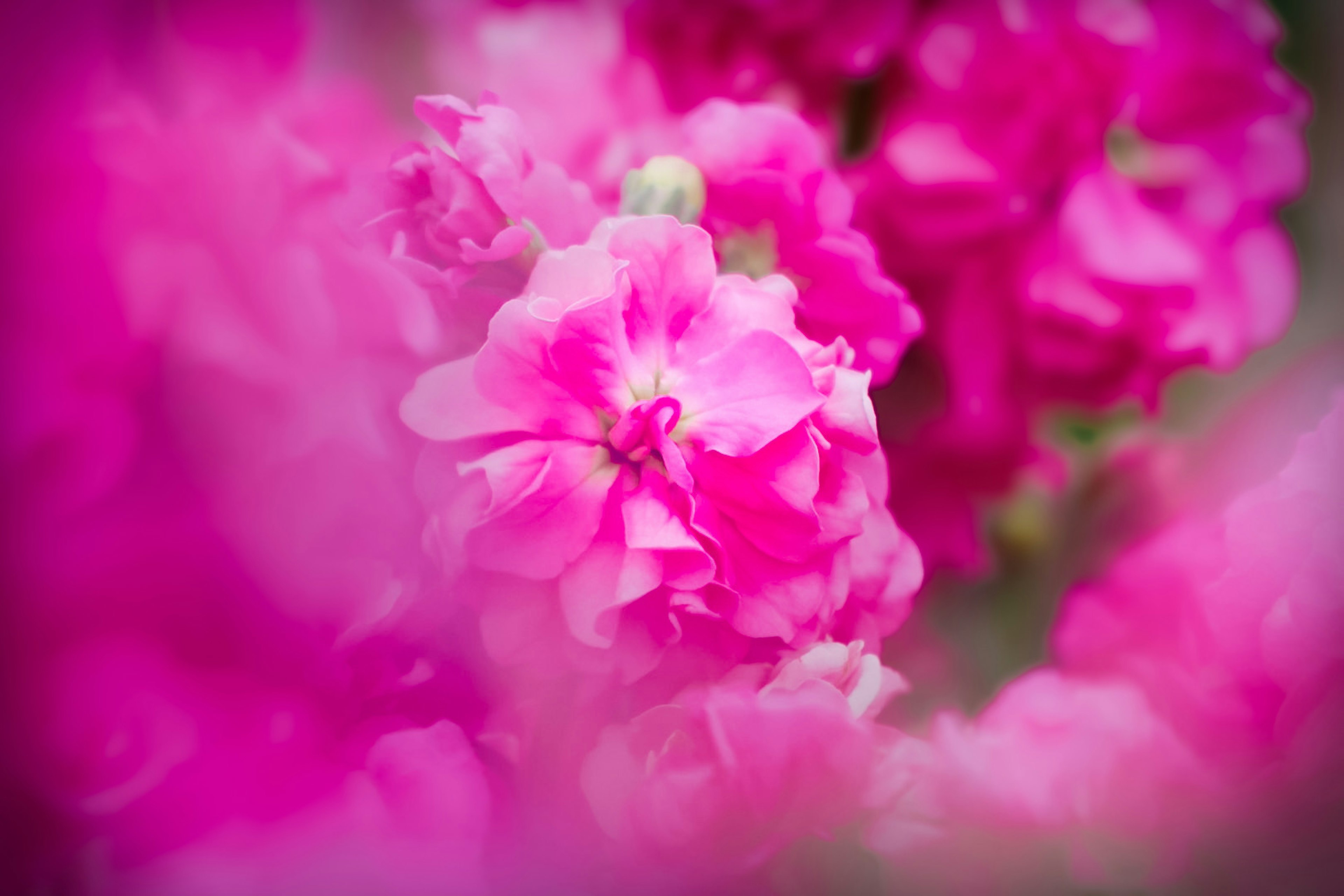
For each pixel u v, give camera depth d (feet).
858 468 0.80
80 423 0.77
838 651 0.79
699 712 0.78
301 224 0.78
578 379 0.77
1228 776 0.85
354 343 0.77
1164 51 0.85
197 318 0.77
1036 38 0.85
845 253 0.81
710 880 0.79
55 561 0.78
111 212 0.78
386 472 0.77
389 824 0.79
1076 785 0.84
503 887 0.79
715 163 0.82
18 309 0.77
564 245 0.79
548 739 0.79
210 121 0.79
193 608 0.78
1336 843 0.85
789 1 0.85
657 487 0.77
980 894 0.82
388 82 0.83
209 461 0.77
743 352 0.77
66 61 0.79
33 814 0.78
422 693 0.78
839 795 0.79
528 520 0.77
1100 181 0.85
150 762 0.78
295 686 0.78
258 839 0.79
